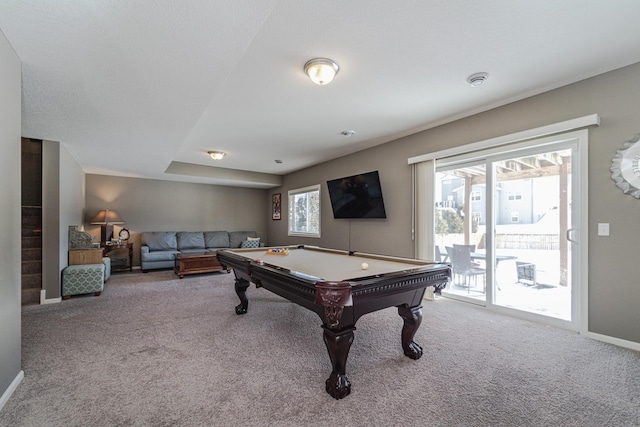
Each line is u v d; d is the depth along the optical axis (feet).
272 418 4.85
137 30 5.01
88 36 5.16
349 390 5.56
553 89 8.79
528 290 9.78
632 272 7.44
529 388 5.72
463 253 11.74
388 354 7.21
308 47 6.66
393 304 6.54
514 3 5.35
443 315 10.13
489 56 7.09
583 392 5.57
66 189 13.23
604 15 5.67
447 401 5.32
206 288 14.39
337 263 8.23
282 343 7.86
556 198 9.14
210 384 5.87
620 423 4.73
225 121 11.53
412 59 7.21
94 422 4.73
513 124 9.69
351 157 16.60
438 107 10.18
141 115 9.02
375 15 5.62
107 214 18.12
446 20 5.80
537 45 6.66
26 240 12.00
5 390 5.28
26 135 11.15
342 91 8.92
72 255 13.55
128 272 18.84
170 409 5.08
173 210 22.12
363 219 15.81
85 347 7.56
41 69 6.28
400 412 5.02
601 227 7.92
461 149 11.01
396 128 12.41
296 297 6.53
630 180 7.44
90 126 10.02
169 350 7.41
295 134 13.23
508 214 10.29
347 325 5.72
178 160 18.80
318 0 5.18
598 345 7.62
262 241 26.16
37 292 11.76
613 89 7.73
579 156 8.31
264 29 6.01
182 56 5.83
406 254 13.41
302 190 21.22
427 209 12.29
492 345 7.69
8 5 4.34
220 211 24.18
